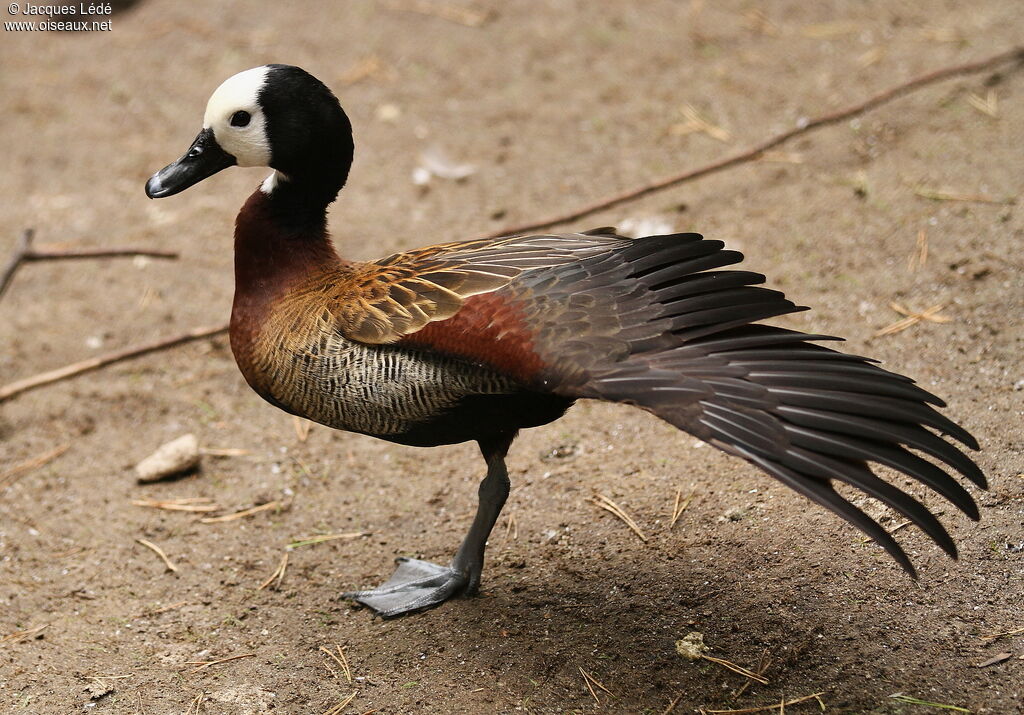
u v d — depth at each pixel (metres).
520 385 6.36
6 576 8.22
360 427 7.06
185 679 7.09
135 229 12.34
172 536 8.56
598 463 8.70
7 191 13.08
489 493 7.42
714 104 13.04
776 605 6.96
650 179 11.98
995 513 7.25
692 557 7.50
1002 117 11.64
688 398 5.67
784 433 5.54
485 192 12.20
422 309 6.59
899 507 5.35
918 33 13.55
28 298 11.48
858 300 9.71
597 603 7.29
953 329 9.12
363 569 8.06
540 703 6.56
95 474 9.29
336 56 14.73
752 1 14.80
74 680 7.11
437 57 14.51
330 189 7.47
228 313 11.10
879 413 5.59
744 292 6.12
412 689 6.79
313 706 6.76
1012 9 13.59
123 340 10.82
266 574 8.11
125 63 15.15
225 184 13.26
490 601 7.50
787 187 11.41
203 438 9.63
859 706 6.20
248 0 16.12
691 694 6.48
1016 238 9.90
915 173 11.12
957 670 6.30
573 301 6.29
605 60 14.12
